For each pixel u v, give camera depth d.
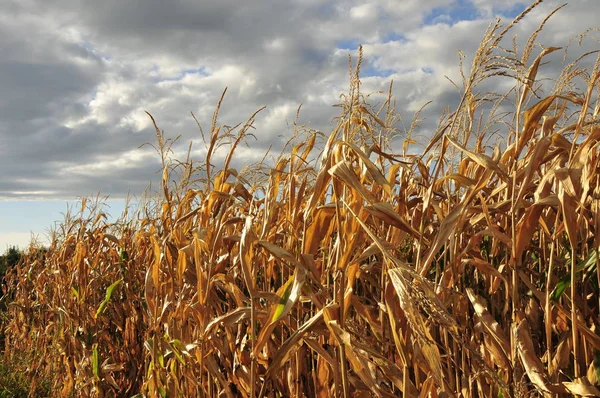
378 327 2.52
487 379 2.49
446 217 2.38
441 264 2.93
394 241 2.58
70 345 5.43
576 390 2.21
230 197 3.11
